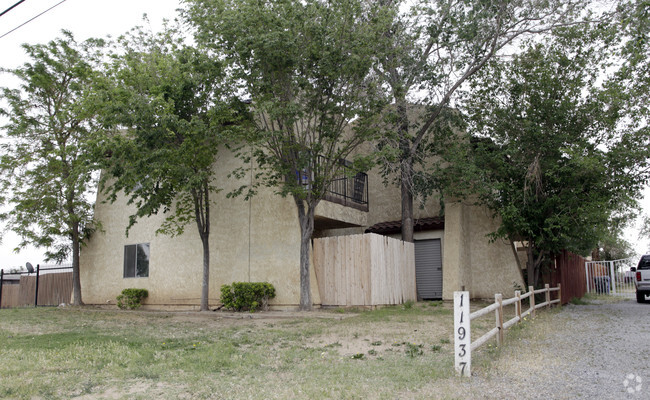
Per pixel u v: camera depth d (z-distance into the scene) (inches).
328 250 592.4
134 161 505.7
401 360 287.7
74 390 228.2
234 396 215.8
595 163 502.0
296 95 530.0
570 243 583.8
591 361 275.7
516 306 394.9
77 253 750.5
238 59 516.7
